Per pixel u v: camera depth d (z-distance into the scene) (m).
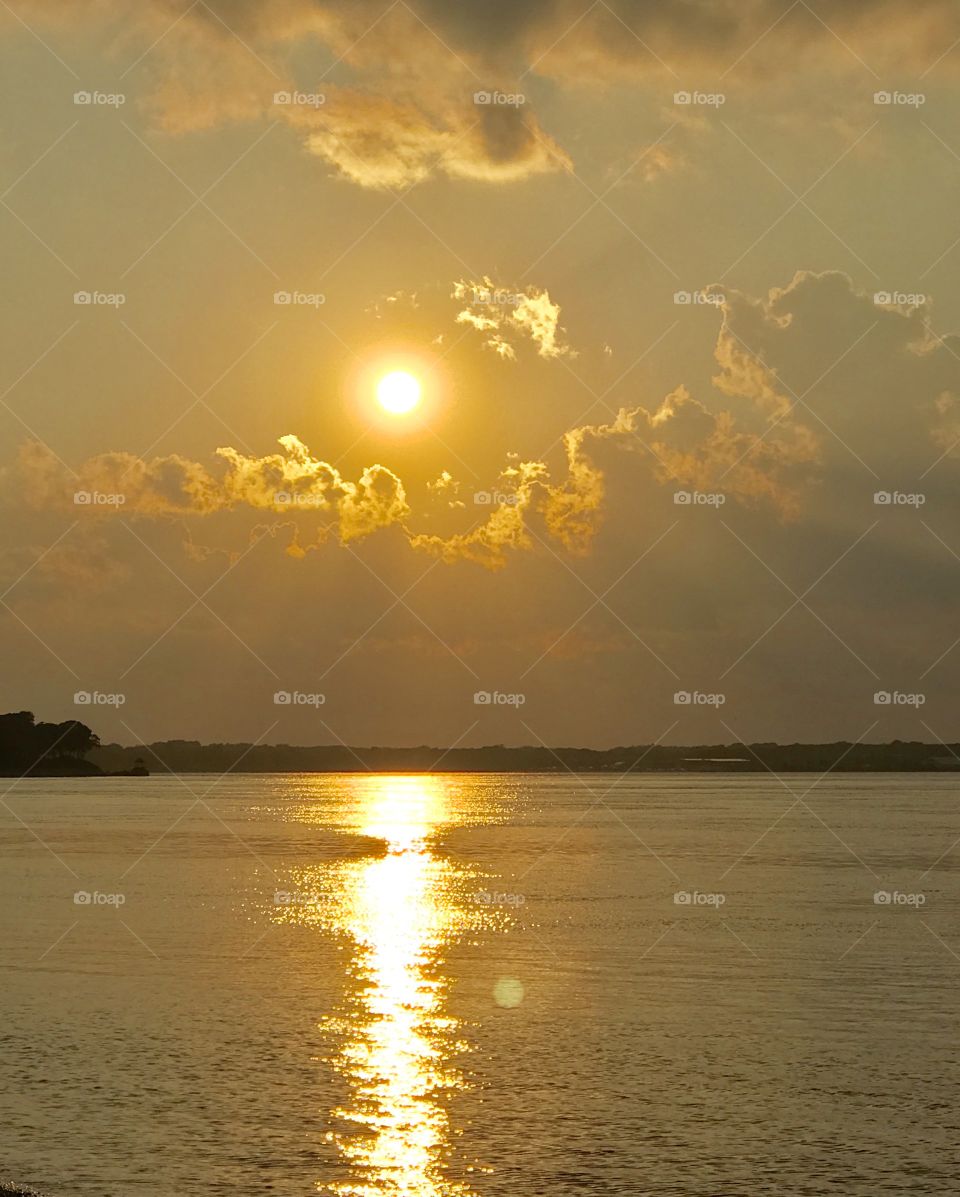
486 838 132.75
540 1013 43.25
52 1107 32.88
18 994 46.56
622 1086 34.97
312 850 116.12
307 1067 36.53
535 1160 29.47
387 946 57.66
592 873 93.19
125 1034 40.34
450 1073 36.03
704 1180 28.52
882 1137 31.16
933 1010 44.00
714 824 160.12
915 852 113.12
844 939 60.03
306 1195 27.47
